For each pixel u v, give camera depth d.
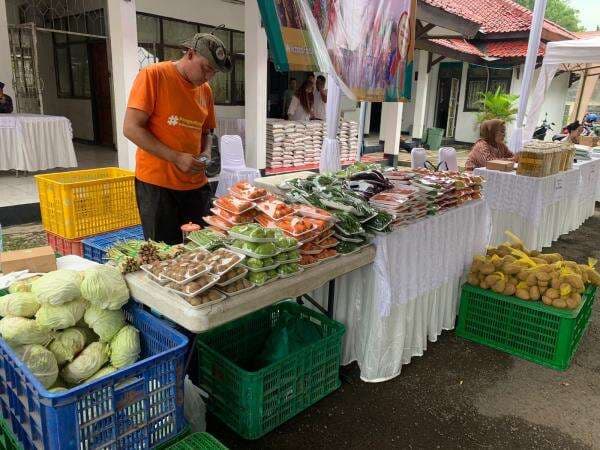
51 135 6.81
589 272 3.34
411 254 2.79
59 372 1.77
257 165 7.65
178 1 8.21
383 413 2.50
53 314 1.73
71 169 7.79
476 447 2.29
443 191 3.02
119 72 5.68
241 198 2.38
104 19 9.69
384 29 3.23
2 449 1.91
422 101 13.16
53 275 1.79
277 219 2.26
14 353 1.58
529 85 6.04
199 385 2.41
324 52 2.77
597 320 3.73
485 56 12.77
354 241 2.43
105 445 1.54
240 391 2.17
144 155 2.72
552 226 5.50
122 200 3.80
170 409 1.71
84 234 3.61
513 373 2.94
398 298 2.75
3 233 5.08
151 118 2.58
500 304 3.14
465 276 3.52
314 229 2.22
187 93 2.60
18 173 7.07
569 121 17.97
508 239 4.93
